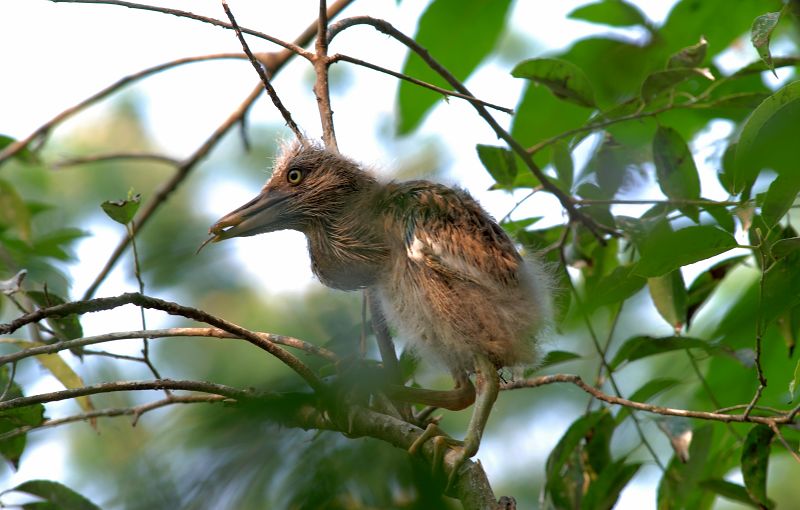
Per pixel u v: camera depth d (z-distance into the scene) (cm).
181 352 754
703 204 672
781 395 822
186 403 617
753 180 594
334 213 697
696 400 823
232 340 734
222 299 764
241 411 350
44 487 607
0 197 894
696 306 748
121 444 627
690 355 705
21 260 872
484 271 628
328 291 727
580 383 641
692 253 551
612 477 710
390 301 656
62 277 875
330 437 365
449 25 911
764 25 551
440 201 649
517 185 774
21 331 908
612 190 779
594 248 809
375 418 535
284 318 748
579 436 710
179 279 754
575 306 912
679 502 703
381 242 666
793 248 529
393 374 621
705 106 710
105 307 495
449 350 629
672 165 695
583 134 761
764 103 538
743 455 633
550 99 912
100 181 1218
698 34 912
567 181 750
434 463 519
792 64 696
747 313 815
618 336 1070
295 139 761
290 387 368
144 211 927
